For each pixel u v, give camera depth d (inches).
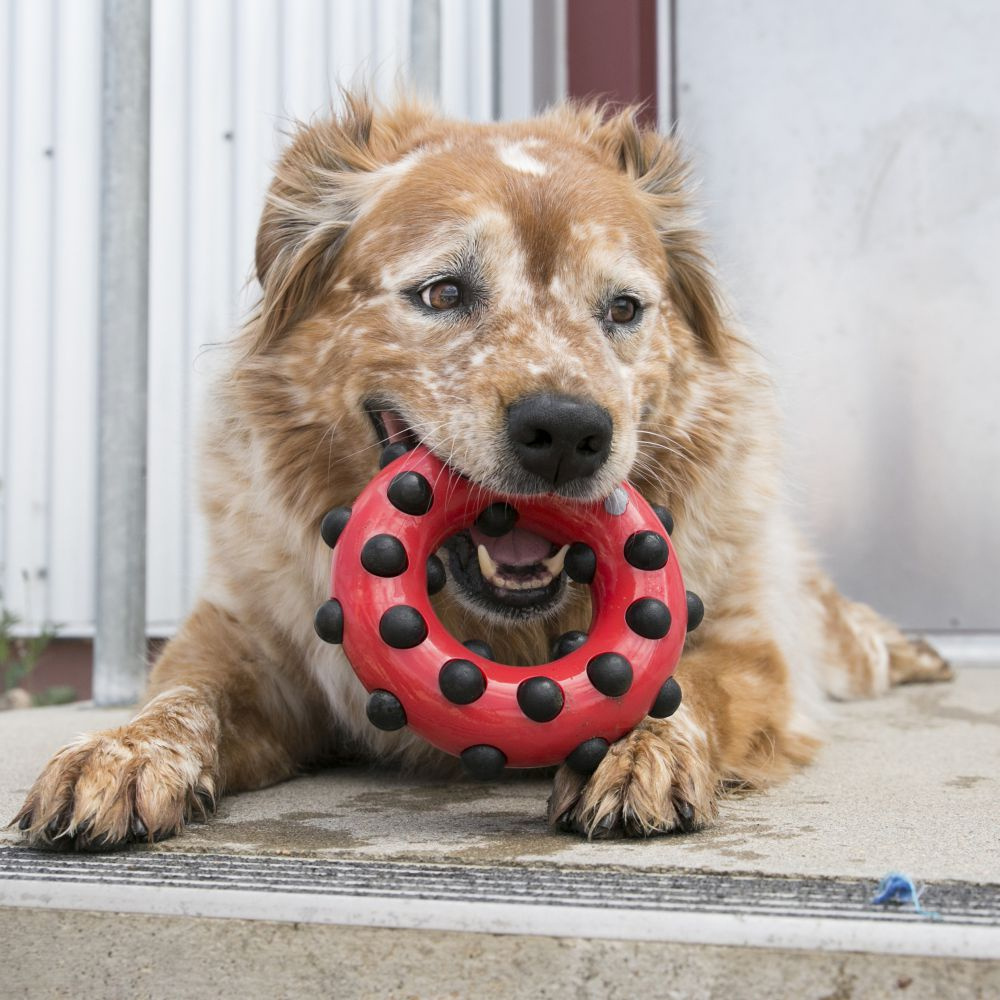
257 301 55.3
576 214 52.1
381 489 49.3
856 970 42.5
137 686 67.1
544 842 47.4
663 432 54.2
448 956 43.4
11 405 92.0
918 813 49.5
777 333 88.8
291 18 88.6
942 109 85.7
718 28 88.2
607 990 42.9
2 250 92.0
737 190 88.9
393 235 52.4
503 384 49.8
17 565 92.1
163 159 89.7
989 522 86.7
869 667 68.7
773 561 58.9
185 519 89.0
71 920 44.6
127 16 65.9
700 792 48.3
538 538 51.4
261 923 44.1
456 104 86.9
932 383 86.9
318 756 56.2
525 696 47.4
